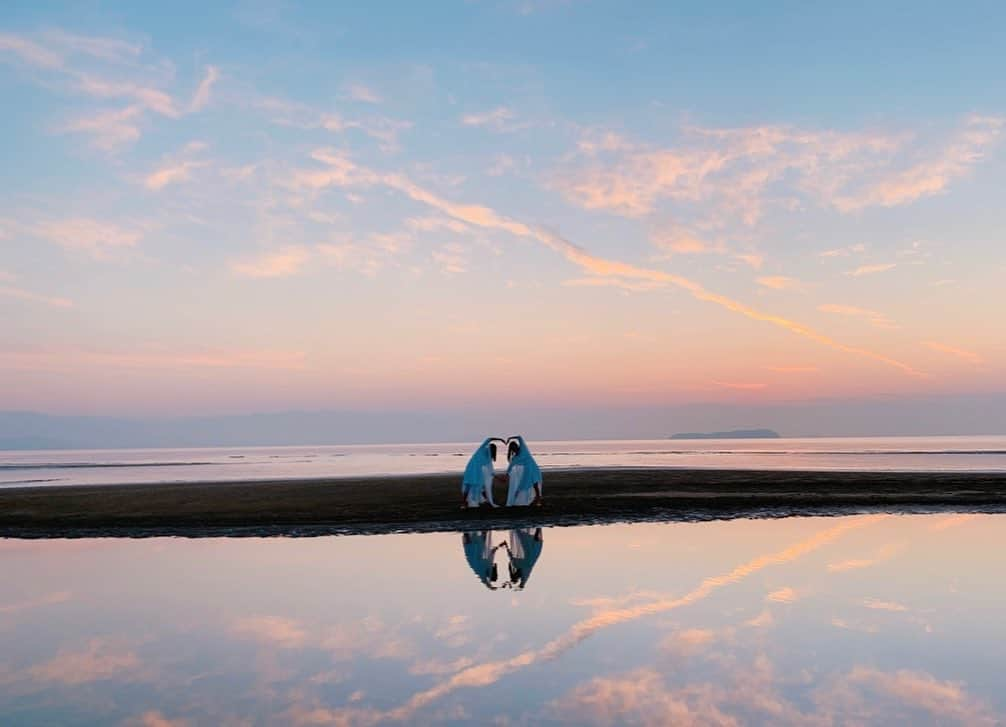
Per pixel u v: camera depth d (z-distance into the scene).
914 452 88.06
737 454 88.25
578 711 6.16
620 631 8.77
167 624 9.38
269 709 6.30
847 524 18.83
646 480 31.97
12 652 8.19
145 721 6.10
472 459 22.00
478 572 12.73
